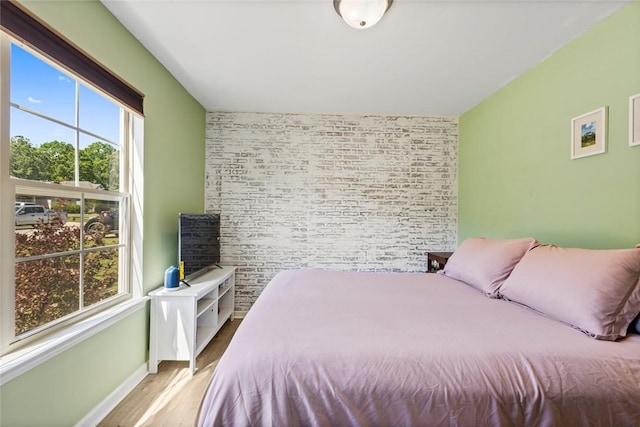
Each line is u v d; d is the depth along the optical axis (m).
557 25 1.72
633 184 1.50
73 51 1.37
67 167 1.47
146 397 1.81
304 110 3.28
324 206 3.35
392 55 2.09
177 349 2.09
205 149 3.28
